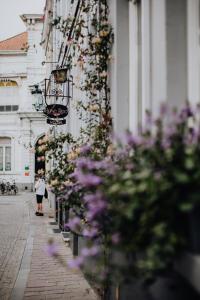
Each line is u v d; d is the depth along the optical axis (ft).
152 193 8.48
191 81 11.93
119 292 15.60
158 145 9.19
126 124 17.48
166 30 12.20
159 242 8.30
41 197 60.08
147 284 9.09
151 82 13.24
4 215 59.98
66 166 21.56
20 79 127.44
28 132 125.08
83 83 29.55
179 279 9.05
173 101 12.09
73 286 22.52
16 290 21.85
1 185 113.29
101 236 12.93
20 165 125.80
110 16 18.85
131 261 9.71
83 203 15.99
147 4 13.70
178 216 8.52
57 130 56.24
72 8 38.32
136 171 9.84
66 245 34.83
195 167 8.27
